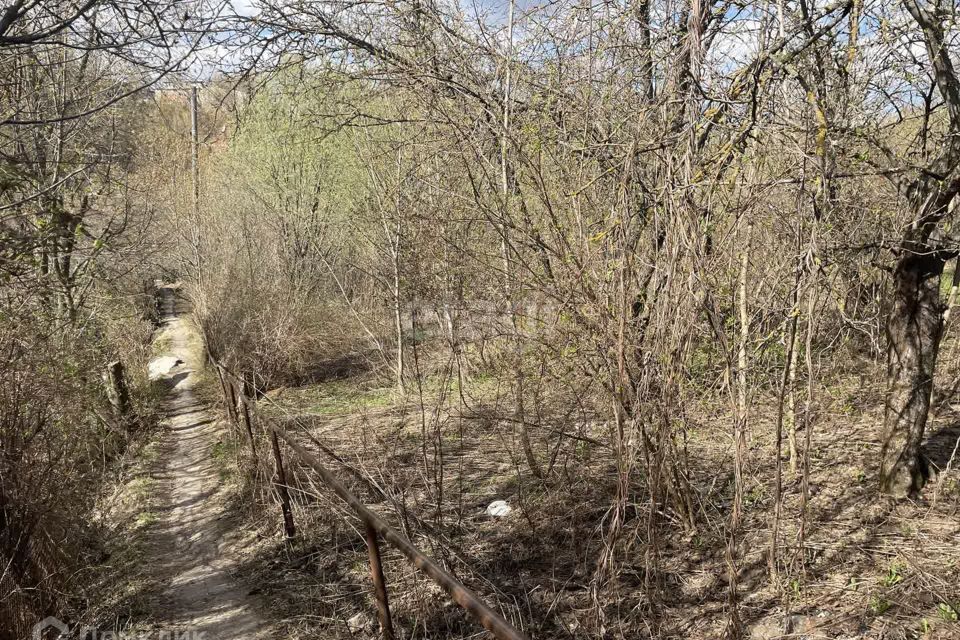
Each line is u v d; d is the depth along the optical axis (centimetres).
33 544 485
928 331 525
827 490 565
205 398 1320
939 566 439
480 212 520
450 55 531
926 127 559
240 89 710
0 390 489
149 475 864
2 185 502
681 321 397
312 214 1521
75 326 808
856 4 408
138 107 1016
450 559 512
